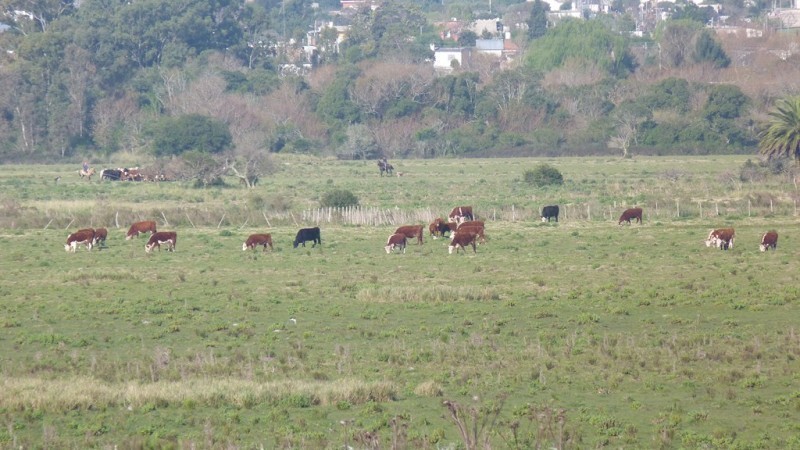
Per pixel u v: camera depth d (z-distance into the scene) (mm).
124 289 48281
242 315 42688
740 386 32250
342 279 50031
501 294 46219
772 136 102125
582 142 149875
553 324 40406
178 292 47406
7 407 30328
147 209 76812
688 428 28781
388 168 120062
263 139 149250
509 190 96875
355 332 39594
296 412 30312
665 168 119750
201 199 91750
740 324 39906
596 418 29078
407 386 32375
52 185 108875
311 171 125500
